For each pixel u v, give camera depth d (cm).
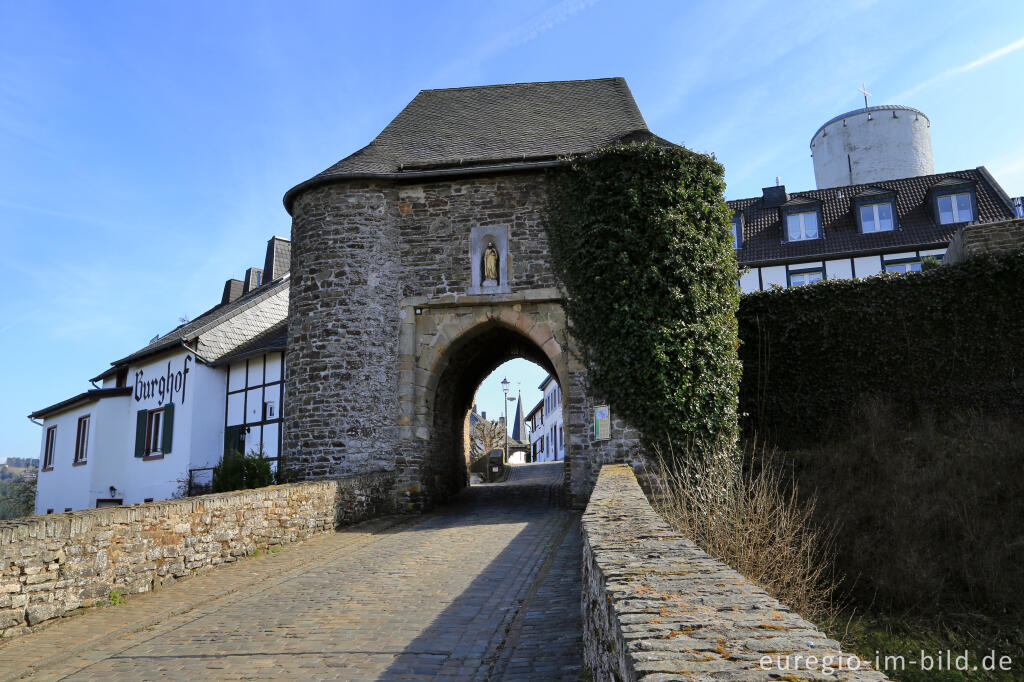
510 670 508
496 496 1712
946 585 1023
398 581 805
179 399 2042
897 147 3272
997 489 1130
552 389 4838
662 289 1319
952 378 1396
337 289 1489
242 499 969
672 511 875
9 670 557
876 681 192
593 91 1859
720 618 252
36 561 669
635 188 1357
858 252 2422
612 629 281
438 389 1579
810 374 1491
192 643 617
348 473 1419
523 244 1478
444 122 1769
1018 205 2625
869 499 1163
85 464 2312
